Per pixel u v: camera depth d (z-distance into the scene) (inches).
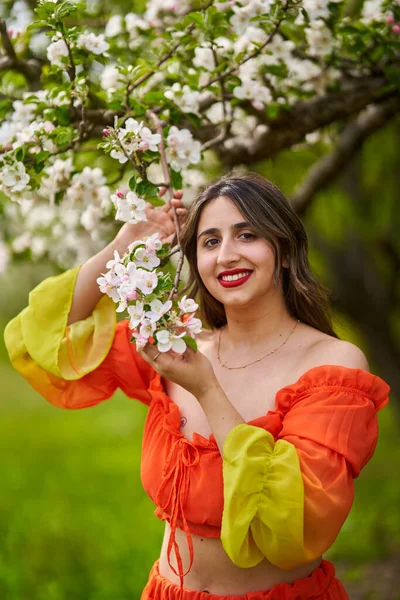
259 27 97.2
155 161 87.6
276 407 71.3
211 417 68.9
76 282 86.7
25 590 169.0
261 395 74.4
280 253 75.7
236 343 80.0
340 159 135.3
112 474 301.1
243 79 98.7
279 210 75.0
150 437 78.7
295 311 79.4
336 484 65.1
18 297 572.7
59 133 87.0
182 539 75.7
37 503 255.4
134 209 77.1
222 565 72.9
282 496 63.4
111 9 126.7
